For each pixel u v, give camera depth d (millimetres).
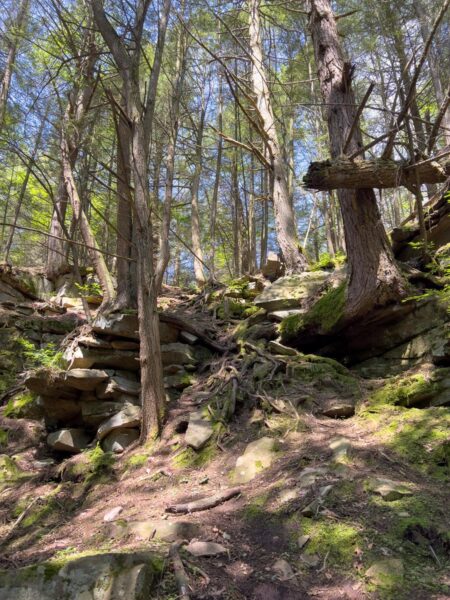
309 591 2689
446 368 4969
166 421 5633
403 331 5754
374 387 5398
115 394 6156
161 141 10602
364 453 4016
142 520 3832
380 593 2559
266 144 10156
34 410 6965
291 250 9375
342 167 5055
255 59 10742
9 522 4805
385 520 3121
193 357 6973
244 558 3088
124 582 2633
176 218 17281
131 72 6098
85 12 8547
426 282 6043
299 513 3408
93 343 6270
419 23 10305
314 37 6762
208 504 3879
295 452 4402
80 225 7641
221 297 9586
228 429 5148
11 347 8523
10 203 14914
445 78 10875
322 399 5328
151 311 5727
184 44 10062
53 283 10992
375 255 5676
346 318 5871
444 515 3102
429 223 6902
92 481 5176
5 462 5898
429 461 3855
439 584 2572
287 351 6352
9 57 9258
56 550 3840
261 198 11148
